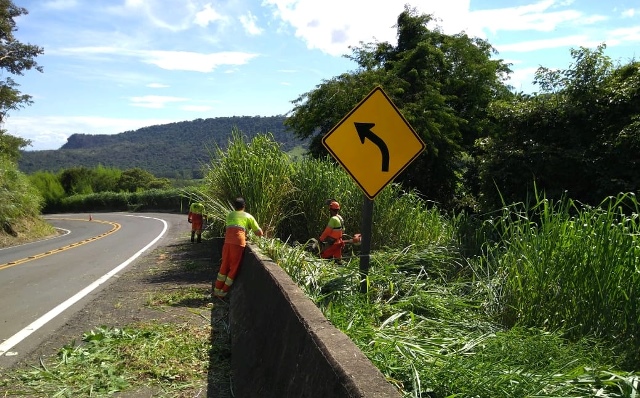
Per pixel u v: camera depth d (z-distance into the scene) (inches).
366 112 220.7
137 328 265.0
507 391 117.0
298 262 243.9
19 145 1628.9
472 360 132.6
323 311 177.3
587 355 151.3
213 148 467.8
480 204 534.6
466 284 248.8
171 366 211.2
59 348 238.7
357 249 397.7
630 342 163.5
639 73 465.7
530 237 217.5
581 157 457.1
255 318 204.8
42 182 2800.2
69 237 1011.3
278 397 137.5
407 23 998.4
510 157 485.7
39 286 402.3
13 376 202.8
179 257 553.3
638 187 428.1
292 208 446.6
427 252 295.4
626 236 176.1
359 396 95.6
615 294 174.9
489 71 983.6
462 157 914.7
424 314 211.8
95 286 394.6
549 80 521.7
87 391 188.1
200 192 464.1
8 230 1013.8
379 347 141.6
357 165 221.3
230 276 316.5
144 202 2516.0
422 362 130.6
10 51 1534.2
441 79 971.9
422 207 412.8
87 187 3063.5
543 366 136.5
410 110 796.0
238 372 190.2
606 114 482.0
